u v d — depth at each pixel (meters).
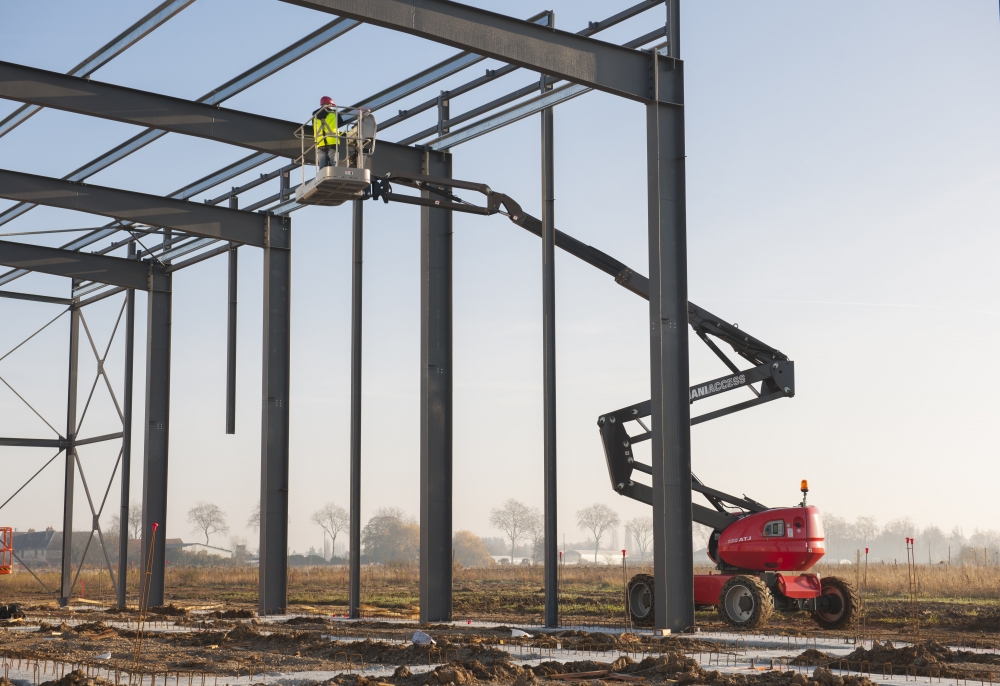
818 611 21.08
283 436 28.05
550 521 20.97
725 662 14.75
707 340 22.16
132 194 27.00
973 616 24.19
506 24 18.86
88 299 36.69
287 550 27.69
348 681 12.83
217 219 28.12
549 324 21.36
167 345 32.50
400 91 24.22
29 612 30.09
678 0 20.09
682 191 19.72
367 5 17.59
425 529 23.25
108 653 16.80
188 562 114.38
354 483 25.66
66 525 36.50
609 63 19.67
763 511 21.16
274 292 28.52
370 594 41.12
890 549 189.75
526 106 22.22
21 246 30.56
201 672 14.26
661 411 18.92
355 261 26.14
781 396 21.61
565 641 17.09
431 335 23.81
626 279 22.73
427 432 23.45
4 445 35.28
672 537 18.72
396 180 21.83
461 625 22.11
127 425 33.41
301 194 18.58
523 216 22.44
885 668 13.87
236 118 23.19
